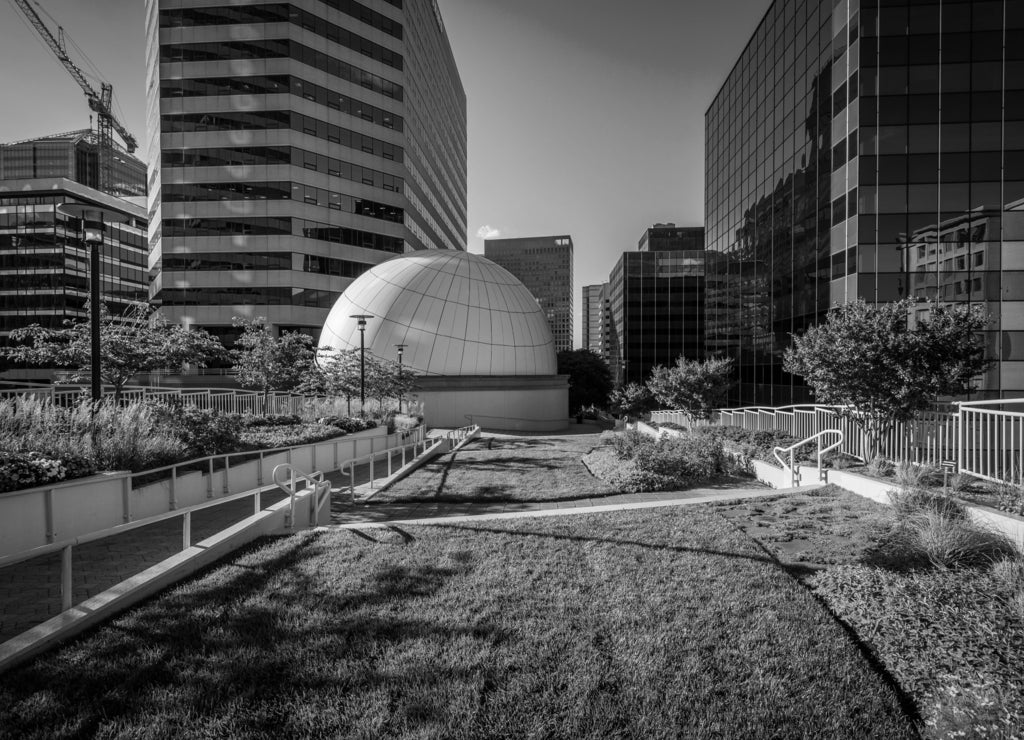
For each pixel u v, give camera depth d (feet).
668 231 353.92
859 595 15.42
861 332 34.06
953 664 12.07
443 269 138.62
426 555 19.48
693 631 13.78
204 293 161.48
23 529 20.53
